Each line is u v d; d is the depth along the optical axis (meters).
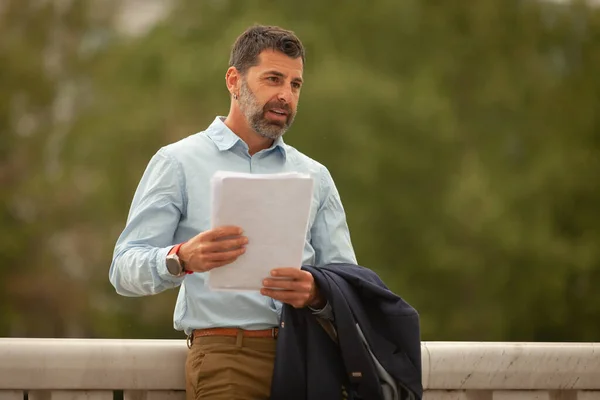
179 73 49.59
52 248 55.59
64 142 55.84
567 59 57.12
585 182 50.94
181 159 8.09
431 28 54.62
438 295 49.53
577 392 9.38
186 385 8.13
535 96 55.16
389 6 53.19
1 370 8.29
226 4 55.00
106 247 52.97
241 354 7.82
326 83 47.59
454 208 48.84
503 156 54.12
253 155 8.35
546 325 49.75
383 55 53.41
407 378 7.76
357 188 47.31
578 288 50.38
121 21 63.34
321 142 47.06
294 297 7.27
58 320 55.81
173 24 55.59
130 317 51.62
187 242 7.25
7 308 55.06
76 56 62.22
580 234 51.28
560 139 53.81
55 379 8.35
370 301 7.96
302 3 53.38
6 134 59.28
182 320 8.02
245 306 7.86
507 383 9.15
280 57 8.18
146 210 7.89
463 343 9.24
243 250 7.03
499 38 55.69
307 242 8.35
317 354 7.73
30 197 55.62
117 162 51.34
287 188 6.95
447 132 49.81
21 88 60.12
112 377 8.43
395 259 49.28
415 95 50.12
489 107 55.25
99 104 56.44
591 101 54.81
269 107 8.14
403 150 48.59
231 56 8.49
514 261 48.72
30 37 62.31
